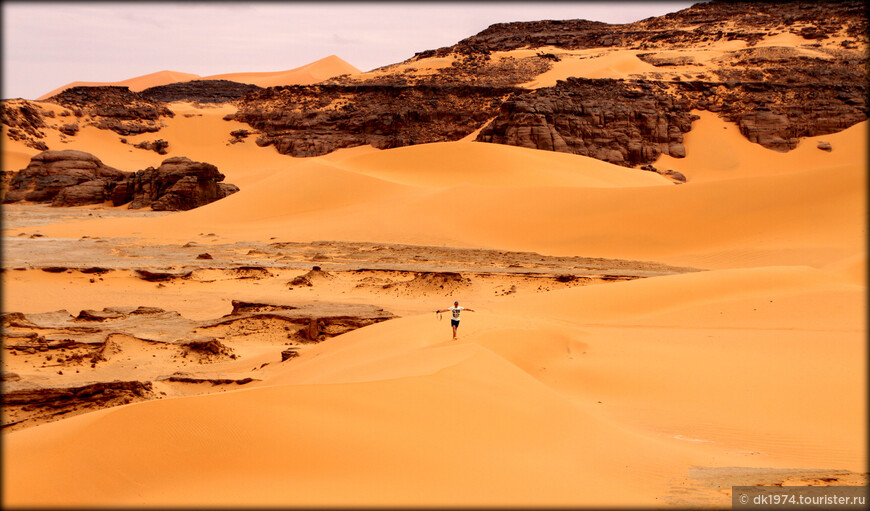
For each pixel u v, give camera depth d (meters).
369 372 18.83
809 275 32.69
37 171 132.62
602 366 22.81
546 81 182.12
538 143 135.75
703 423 17.67
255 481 10.46
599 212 68.06
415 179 99.62
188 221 87.44
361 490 10.36
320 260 60.59
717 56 187.38
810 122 148.00
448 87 181.88
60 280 51.38
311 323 35.19
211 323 35.81
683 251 57.94
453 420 13.38
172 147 177.75
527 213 71.81
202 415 11.89
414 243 69.38
